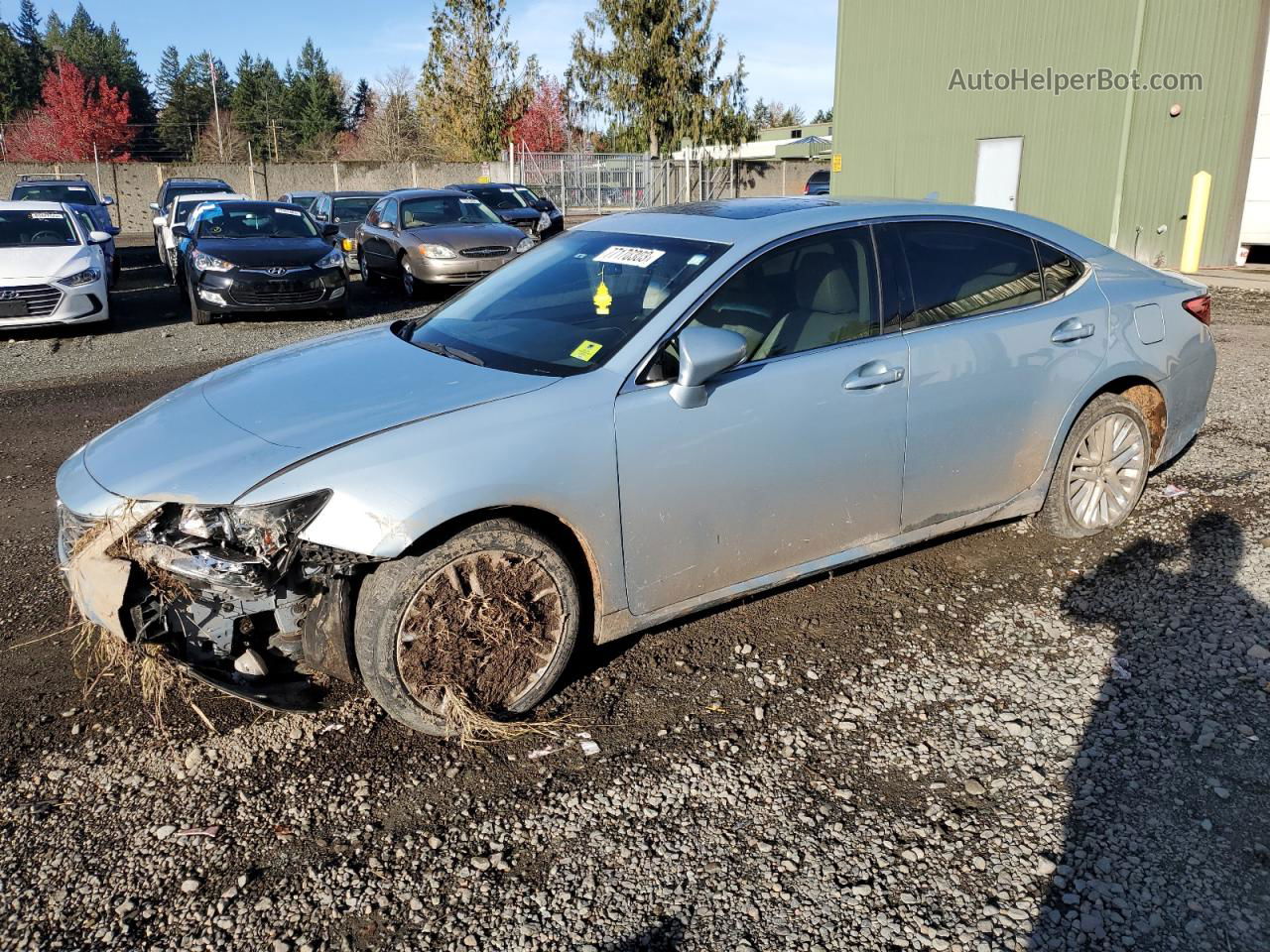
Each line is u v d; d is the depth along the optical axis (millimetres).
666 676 3482
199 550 2797
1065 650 3621
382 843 2682
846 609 3955
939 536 4109
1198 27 16000
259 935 2373
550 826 2742
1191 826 2684
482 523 2977
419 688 2998
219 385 3568
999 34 19031
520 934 2367
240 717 3252
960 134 20250
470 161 42125
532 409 3033
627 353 3225
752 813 2783
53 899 2484
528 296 3828
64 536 3162
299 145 82938
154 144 66500
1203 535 4578
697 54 39438
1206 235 16656
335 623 2959
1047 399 4141
